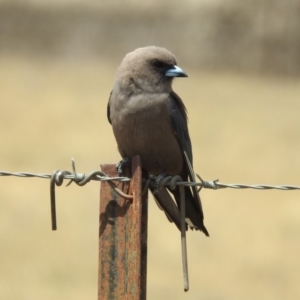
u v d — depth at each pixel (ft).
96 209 44.52
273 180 52.54
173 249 39.19
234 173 53.98
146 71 21.61
